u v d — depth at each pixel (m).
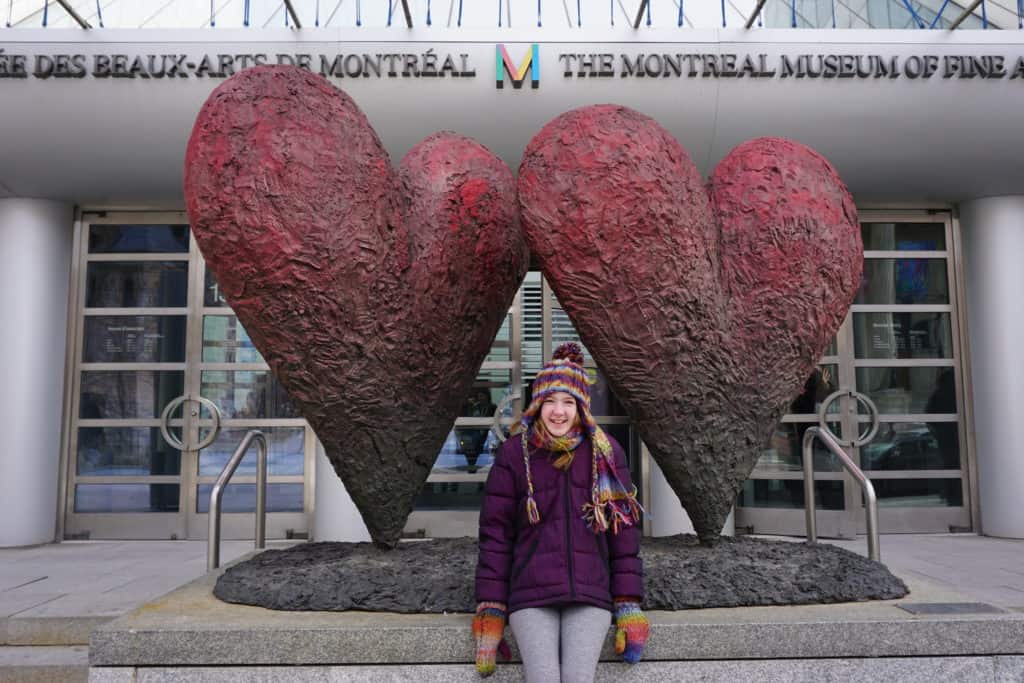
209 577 3.29
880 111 5.73
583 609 2.12
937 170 6.21
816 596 2.68
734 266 3.07
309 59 5.59
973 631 2.45
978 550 6.04
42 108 5.62
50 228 6.68
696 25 6.41
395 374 2.97
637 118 2.85
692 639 2.39
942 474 7.02
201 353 7.04
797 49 5.60
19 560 5.83
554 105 5.70
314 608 2.62
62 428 6.87
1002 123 5.79
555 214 2.75
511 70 5.58
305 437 6.99
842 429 6.99
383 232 2.82
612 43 5.61
